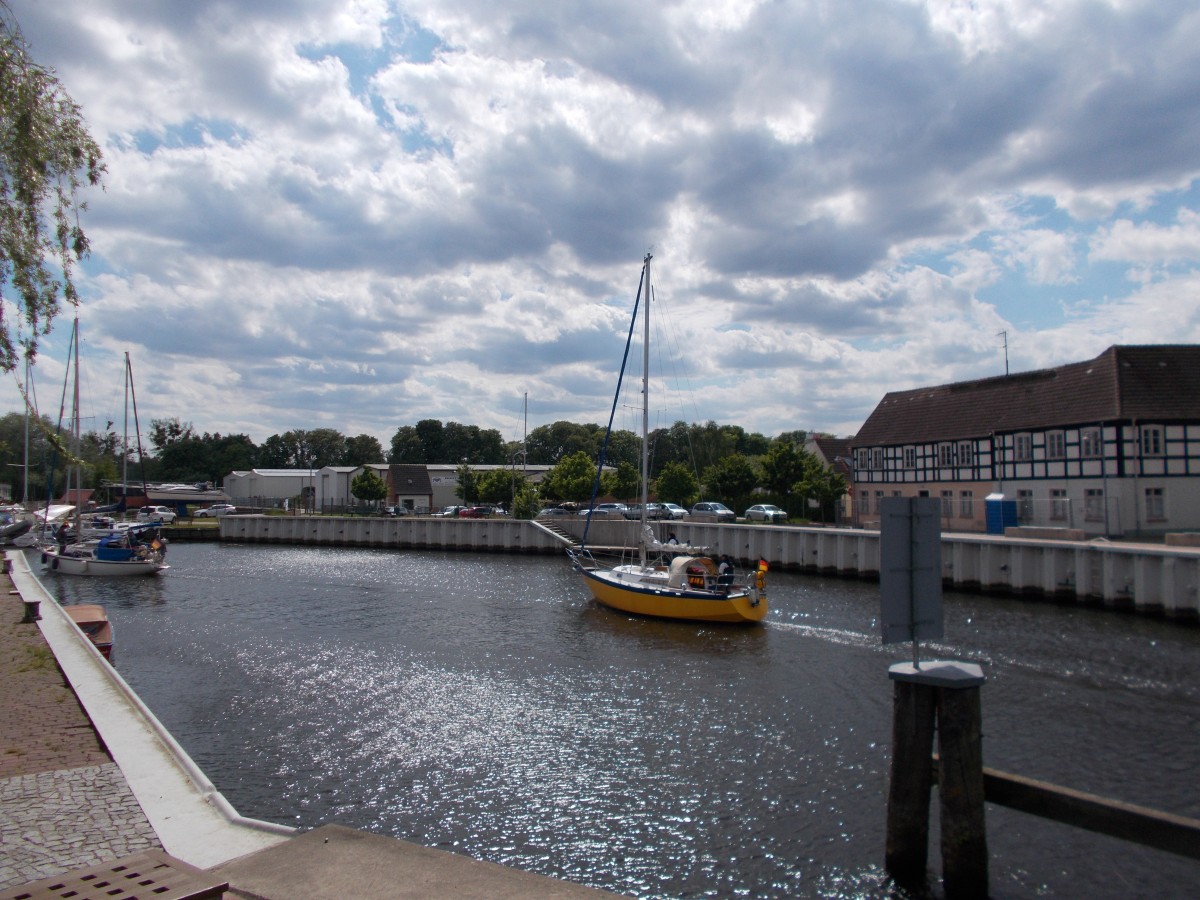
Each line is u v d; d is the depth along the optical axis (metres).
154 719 10.23
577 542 55.06
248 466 128.62
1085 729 14.96
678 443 96.62
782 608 29.75
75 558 43.25
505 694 18.20
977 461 47.38
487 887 5.45
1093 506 39.75
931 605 8.64
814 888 9.64
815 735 15.03
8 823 6.84
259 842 6.39
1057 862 10.10
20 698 11.91
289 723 16.14
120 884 4.89
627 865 10.38
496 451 139.62
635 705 17.19
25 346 12.16
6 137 11.70
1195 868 9.93
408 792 12.68
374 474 85.75
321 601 33.72
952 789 8.02
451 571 45.91
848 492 63.28
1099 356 42.62
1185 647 21.77
